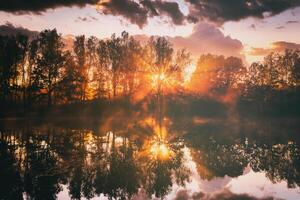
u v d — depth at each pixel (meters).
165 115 70.56
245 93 82.81
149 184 15.62
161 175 17.52
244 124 52.53
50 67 70.81
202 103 75.88
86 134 35.16
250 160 21.78
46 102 73.62
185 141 30.95
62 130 38.91
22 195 13.73
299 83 89.19
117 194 14.05
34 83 69.56
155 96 78.88
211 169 19.03
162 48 79.19
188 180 16.41
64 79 73.38
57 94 73.38
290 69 91.50
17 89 68.19
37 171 17.92
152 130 40.78
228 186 15.13
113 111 70.75
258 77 91.31
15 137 31.92
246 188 14.70
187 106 75.25
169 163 20.69
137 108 74.12
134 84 82.12
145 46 80.38
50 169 18.42
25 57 73.25
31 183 15.55
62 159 21.20
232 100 79.94
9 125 45.03
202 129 43.12
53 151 24.11
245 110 76.38
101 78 79.75
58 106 72.19
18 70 72.81
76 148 25.61
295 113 75.00
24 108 67.81
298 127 46.88
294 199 12.86
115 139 31.56
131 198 13.48
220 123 54.50
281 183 15.60
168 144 28.86
